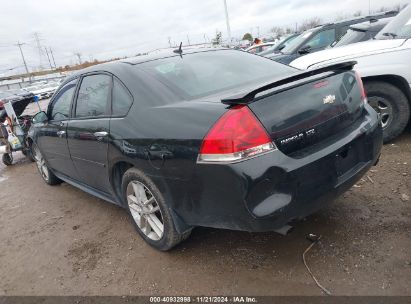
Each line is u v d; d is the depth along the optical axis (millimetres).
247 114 2277
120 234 3693
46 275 3219
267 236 3145
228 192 2342
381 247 2766
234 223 2449
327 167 2486
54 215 4500
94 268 3182
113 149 3213
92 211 4410
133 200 3293
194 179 2508
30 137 5516
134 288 2820
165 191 2803
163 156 2674
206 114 2459
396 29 4953
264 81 3121
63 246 3672
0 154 7879
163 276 2896
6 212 4910
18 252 3727
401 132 4719
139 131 2889
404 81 4379
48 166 5254
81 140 3750
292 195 2342
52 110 4621
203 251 3107
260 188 2270
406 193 3463
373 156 2910
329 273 2596
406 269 2510
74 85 4148
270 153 2291
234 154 2262
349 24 8578
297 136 2408
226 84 3061
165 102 2879
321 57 4836
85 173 4035
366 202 3412
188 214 2734
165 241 3023
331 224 3148
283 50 9664
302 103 2473
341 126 2695
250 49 16875
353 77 2953
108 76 3486
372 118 2990
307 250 2875
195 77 3123
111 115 3328
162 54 3596
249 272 2754
